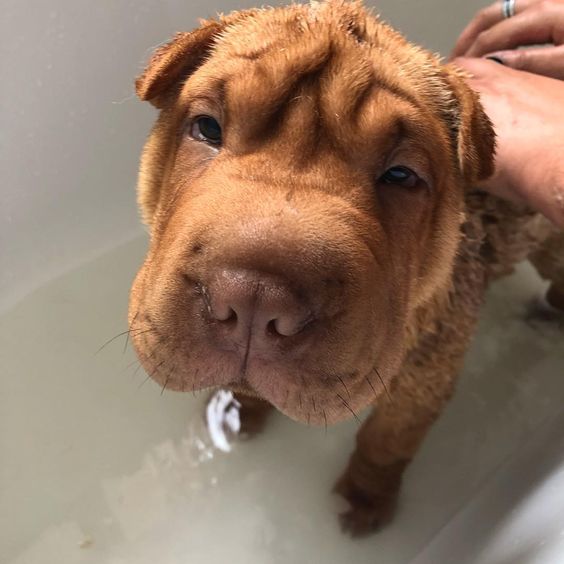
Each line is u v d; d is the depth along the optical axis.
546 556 0.25
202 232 0.21
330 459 0.41
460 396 0.44
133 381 0.44
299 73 0.24
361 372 0.23
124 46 0.45
